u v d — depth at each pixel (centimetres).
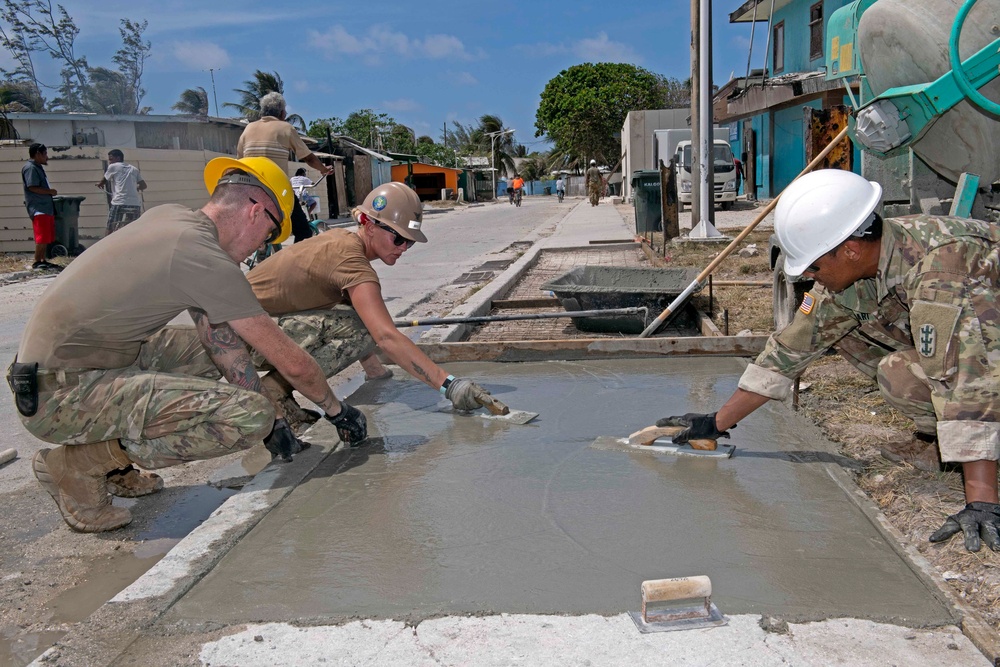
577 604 230
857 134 416
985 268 245
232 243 315
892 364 293
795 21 2055
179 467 380
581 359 519
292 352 322
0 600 267
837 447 346
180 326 356
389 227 383
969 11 360
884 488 300
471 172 5341
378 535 281
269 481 329
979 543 240
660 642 209
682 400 424
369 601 237
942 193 466
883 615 218
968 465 248
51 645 238
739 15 2212
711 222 1187
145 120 2097
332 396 354
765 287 752
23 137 2022
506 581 246
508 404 427
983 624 209
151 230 291
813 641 207
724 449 343
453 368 509
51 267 1243
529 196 6631
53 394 284
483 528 283
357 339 424
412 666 203
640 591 236
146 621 229
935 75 372
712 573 246
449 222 2448
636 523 282
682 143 1911
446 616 226
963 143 383
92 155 1473
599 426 388
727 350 511
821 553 256
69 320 282
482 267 1102
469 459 350
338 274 387
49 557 296
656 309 591
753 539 267
